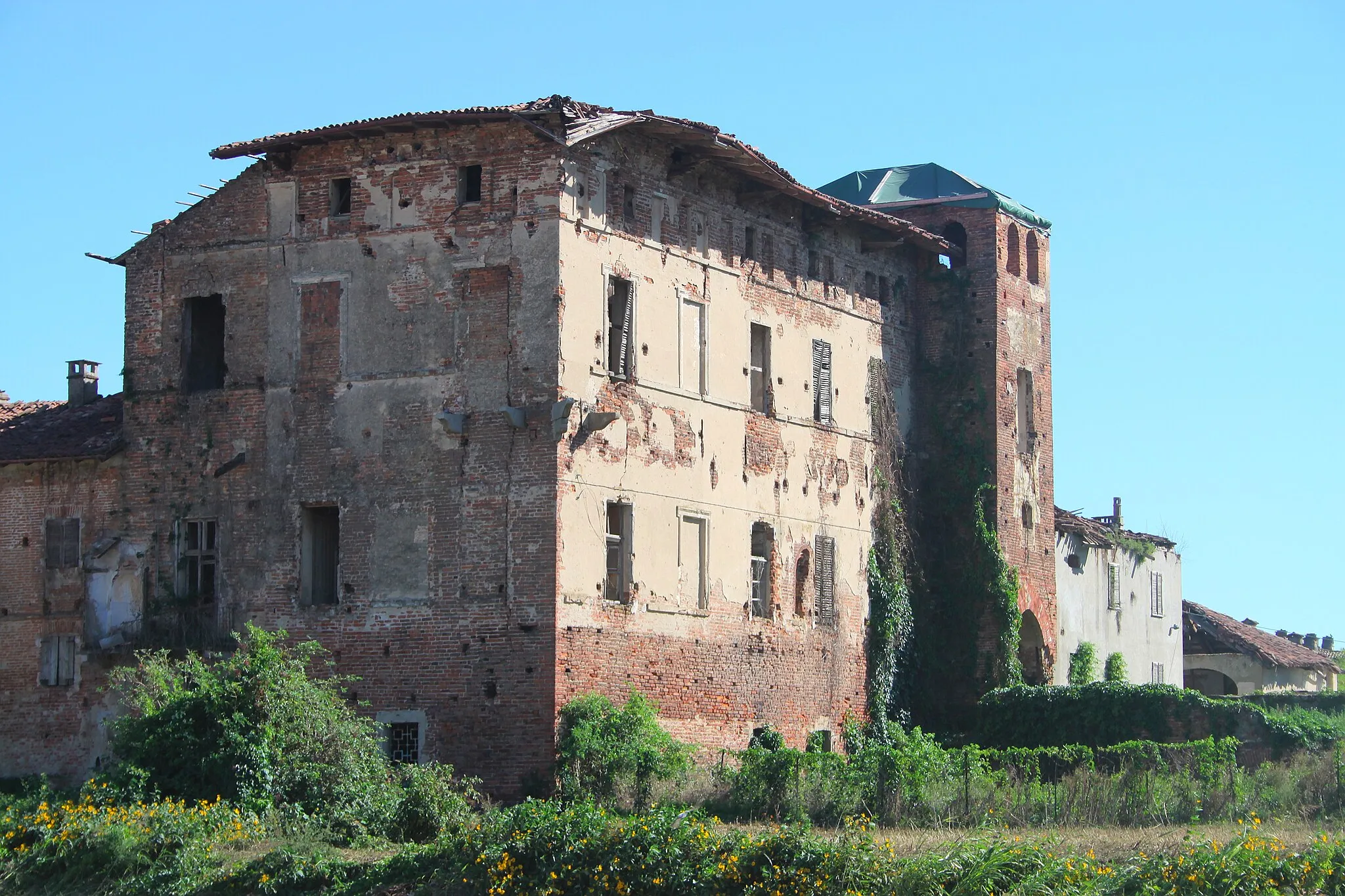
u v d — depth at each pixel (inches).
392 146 1934.1
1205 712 2140.7
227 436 1975.9
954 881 1273.4
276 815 1579.7
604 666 1876.2
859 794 1675.7
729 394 2098.9
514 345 1863.9
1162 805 1649.9
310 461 1935.3
